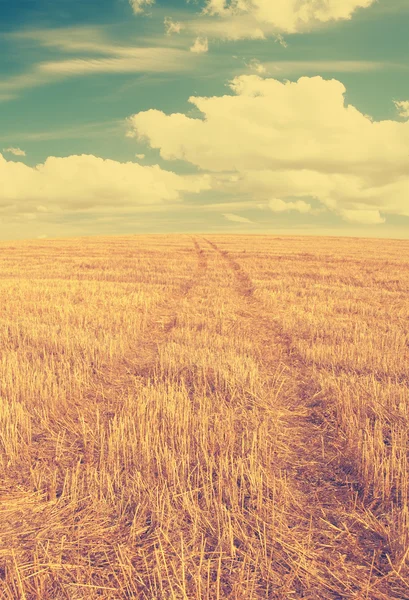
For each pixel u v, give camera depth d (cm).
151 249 3872
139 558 323
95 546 336
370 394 650
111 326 1128
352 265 2806
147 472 429
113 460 448
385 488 409
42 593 289
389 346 967
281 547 335
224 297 1667
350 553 333
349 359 841
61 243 4766
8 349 902
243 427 555
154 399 615
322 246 4644
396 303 1552
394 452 451
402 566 315
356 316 1329
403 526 340
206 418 543
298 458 487
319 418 598
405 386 697
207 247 4216
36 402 622
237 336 1064
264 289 1780
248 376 742
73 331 1045
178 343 988
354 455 477
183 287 1933
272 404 642
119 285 1880
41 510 383
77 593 290
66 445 509
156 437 489
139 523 361
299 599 286
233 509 371
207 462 442
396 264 2881
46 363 775
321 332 1070
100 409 616
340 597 291
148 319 1266
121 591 290
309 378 770
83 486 405
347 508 391
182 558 305
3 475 443
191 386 720
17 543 341
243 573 304
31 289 1695
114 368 813
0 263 2764
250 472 426
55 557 323
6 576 301
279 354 940
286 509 385
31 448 500
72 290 1683
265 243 5028
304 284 1973
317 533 354
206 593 284
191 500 385
